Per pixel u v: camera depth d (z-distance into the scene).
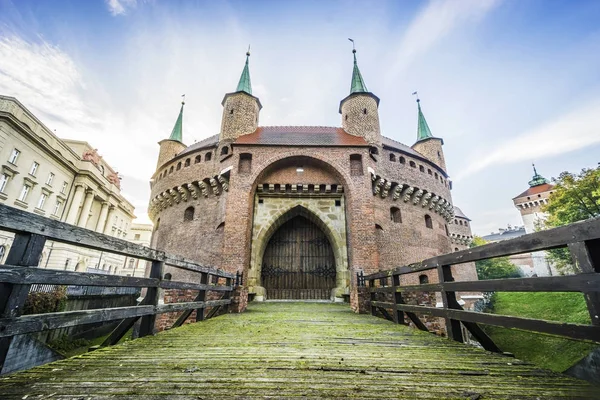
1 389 2.40
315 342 4.67
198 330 5.71
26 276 2.41
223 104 20.61
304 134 18.64
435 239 20.53
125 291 22.25
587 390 2.51
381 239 17.28
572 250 2.47
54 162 35.53
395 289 7.11
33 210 32.69
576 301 23.73
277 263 15.89
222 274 8.80
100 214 46.62
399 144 22.94
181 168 20.19
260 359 3.53
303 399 2.34
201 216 18.20
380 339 4.97
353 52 22.80
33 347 9.95
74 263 38.09
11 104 29.53
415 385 2.66
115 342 4.30
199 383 2.65
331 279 15.52
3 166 28.69
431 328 11.95
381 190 18.05
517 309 27.34
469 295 30.70
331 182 15.35
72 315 2.95
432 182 20.94
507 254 3.26
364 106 19.84
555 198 29.92
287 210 15.28
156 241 21.31
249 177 14.38
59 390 2.40
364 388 2.58
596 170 26.19
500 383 2.69
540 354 18.48
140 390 2.44
